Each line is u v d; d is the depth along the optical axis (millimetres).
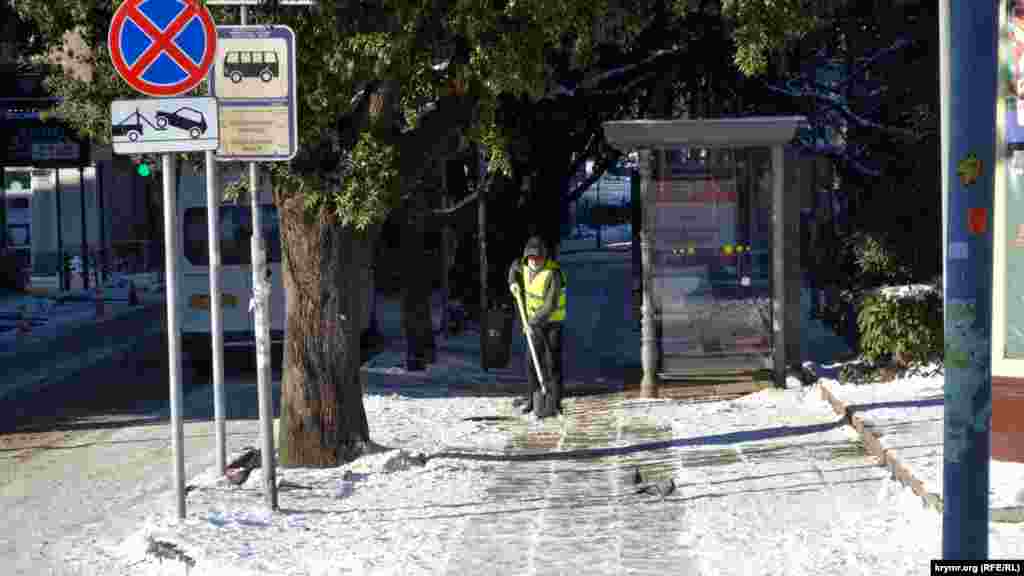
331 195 10391
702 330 15953
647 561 7520
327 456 11070
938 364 14578
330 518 9023
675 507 9047
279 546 8211
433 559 7734
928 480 8727
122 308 33906
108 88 11195
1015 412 9281
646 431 12711
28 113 35531
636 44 18109
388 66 10078
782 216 15617
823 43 18656
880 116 18359
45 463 12297
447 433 13078
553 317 14125
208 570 7711
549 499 9523
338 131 10648
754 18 10789
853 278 18453
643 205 15578
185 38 8836
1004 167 9344
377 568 7566
